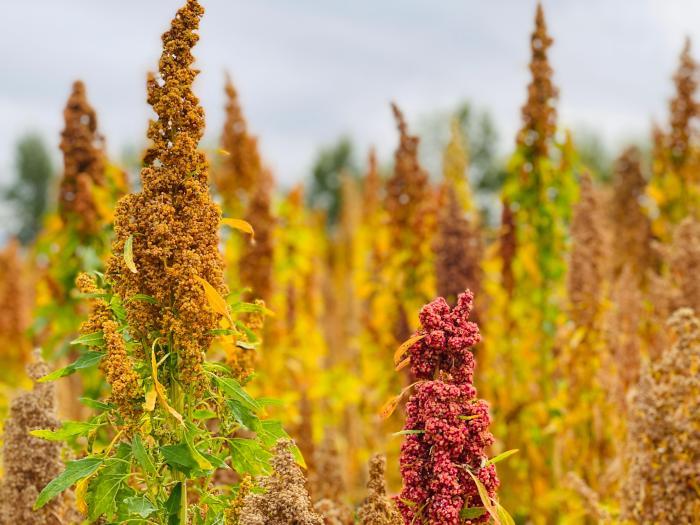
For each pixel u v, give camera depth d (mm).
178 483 3750
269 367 9719
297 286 12172
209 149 4055
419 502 3715
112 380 3707
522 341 9094
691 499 5090
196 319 3762
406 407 3803
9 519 4676
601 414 7828
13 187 55125
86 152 8570
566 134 9430
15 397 4816
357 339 11305
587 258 8312
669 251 9016
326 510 5082
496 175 29031
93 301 3916
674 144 11406
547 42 9430
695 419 5148
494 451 8430
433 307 3787
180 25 3953
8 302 14570
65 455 5004
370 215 17297
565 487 7688
